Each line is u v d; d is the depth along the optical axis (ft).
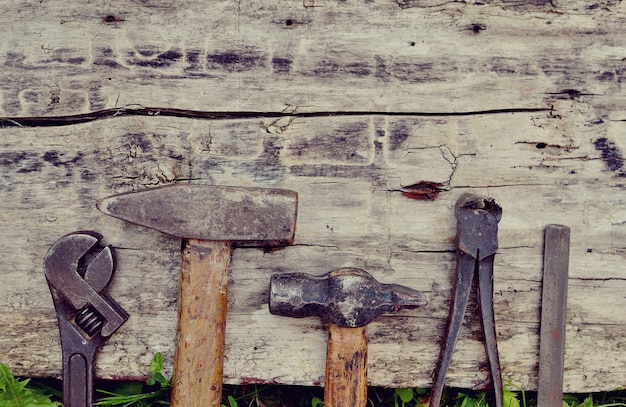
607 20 2.13
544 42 2.14
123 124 2.14
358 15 2.13
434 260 2.16
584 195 2.16
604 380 2.19
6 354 2.17
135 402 2.23
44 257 2.14
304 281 2.03
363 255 2.16
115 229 2.16
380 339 2.18
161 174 2.14
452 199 2.16
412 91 2.14
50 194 2.15
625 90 2.14
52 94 2.13
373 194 2.16
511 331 2.18
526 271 2.17
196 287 2.02
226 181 2.15
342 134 2.15
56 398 2.22
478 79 2.14
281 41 2.13
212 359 2.02
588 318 2.19
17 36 2.13
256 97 2.14
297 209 2.06
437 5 2.13
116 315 2.10
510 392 2.20
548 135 2.15
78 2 2.12
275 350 2.18
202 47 2.13
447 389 2.28
